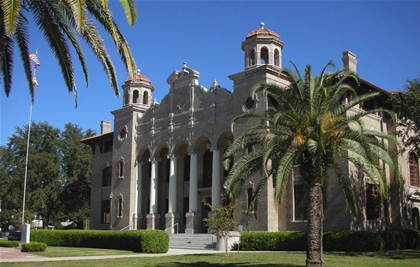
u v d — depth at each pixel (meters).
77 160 65.75
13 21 12.07
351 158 20.28
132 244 32.91
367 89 33.88
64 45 16.05
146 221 46.03
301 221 32.50
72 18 15.03
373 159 17.95
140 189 46.62
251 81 36.03
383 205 34.34
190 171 41.16
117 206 47.25
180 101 43.12
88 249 34.69
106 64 16.25
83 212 67.62
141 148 46.53
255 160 20.08
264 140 19.70
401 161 36.19
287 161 17.92
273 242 30.77
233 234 33.00
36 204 59.50
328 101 19.23
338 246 28.88
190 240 37.41
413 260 22.70
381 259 23.17
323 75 19.50
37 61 34.31
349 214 30.41
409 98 31.41
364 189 32.28
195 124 41.03
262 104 34.59
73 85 16.84
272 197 33.59
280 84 36.12
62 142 66.50
